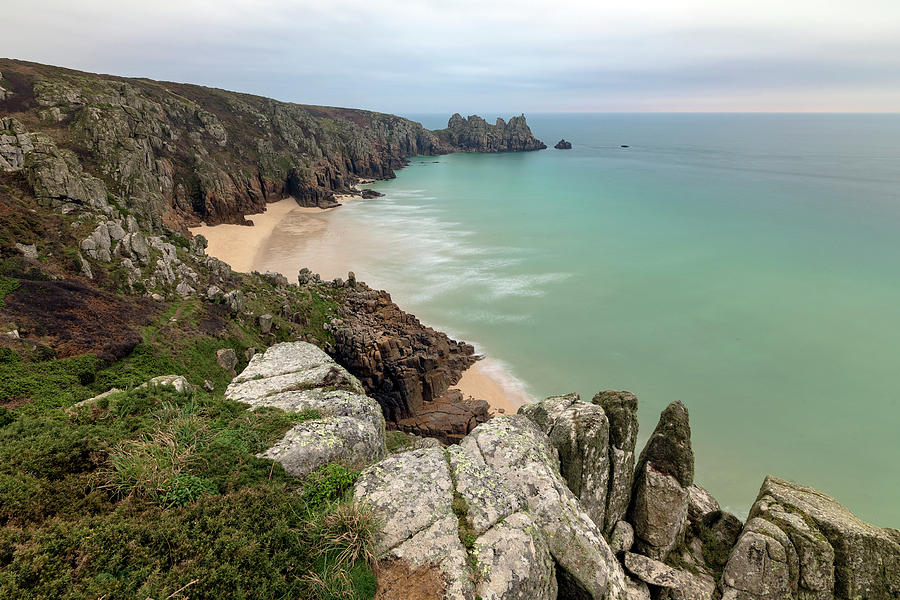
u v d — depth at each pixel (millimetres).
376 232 121062
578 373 58344
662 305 77188
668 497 18500
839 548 16797
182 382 17797
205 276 61125
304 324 59625
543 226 128000
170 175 115188
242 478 11836
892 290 81688
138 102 122062
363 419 16359
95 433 12656
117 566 8906
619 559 18203
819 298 79125
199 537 9859
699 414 50844
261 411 15648
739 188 186250
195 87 177250
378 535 10844
